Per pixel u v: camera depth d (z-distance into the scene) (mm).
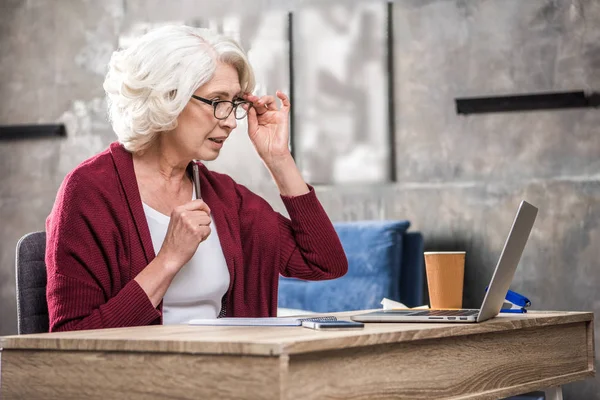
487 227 4820
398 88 5027
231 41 2355
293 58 5230
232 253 2393
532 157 4738
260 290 2521
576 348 2180
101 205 2182
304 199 2516
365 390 1446
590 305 4594
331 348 1350
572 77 4680
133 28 5629
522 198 4750
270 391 1276
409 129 5004
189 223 2023
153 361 1398
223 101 2305
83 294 2055
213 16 5430
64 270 2074
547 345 2051
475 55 4879
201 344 1340
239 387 1308
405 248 4574
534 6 4766
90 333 1599
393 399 1513
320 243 2533
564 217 4660
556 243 4672
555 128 4695
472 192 4859
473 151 4867
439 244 4918
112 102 2301
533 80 4766
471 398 1714
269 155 2510
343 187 5129
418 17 5000
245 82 2424
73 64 5742
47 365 1508
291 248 2568
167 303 2283
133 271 2184
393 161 5023
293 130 5223
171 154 2348
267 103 2518
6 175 5832
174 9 5527
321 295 4523
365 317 1859
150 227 2285
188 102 2277
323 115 5164
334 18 5148
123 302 1963
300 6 5223
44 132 5727
